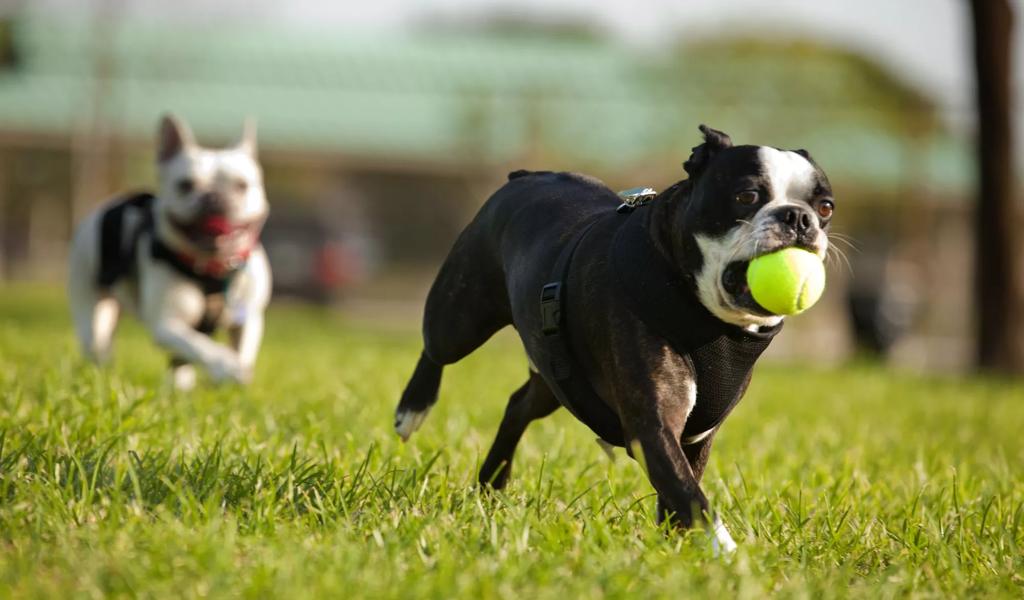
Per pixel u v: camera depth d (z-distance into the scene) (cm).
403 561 534
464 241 711
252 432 792
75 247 1149
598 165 3666
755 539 607
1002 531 650
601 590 498
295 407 960
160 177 1107
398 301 4222
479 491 660
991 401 1491
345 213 4203
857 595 525
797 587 515
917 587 552
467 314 707
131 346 1512
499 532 580
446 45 5169
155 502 603
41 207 4566
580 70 4878
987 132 2178
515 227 670
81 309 1149
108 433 741
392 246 4628
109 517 561
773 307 530
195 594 472
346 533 566
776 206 538
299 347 1653
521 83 4828
